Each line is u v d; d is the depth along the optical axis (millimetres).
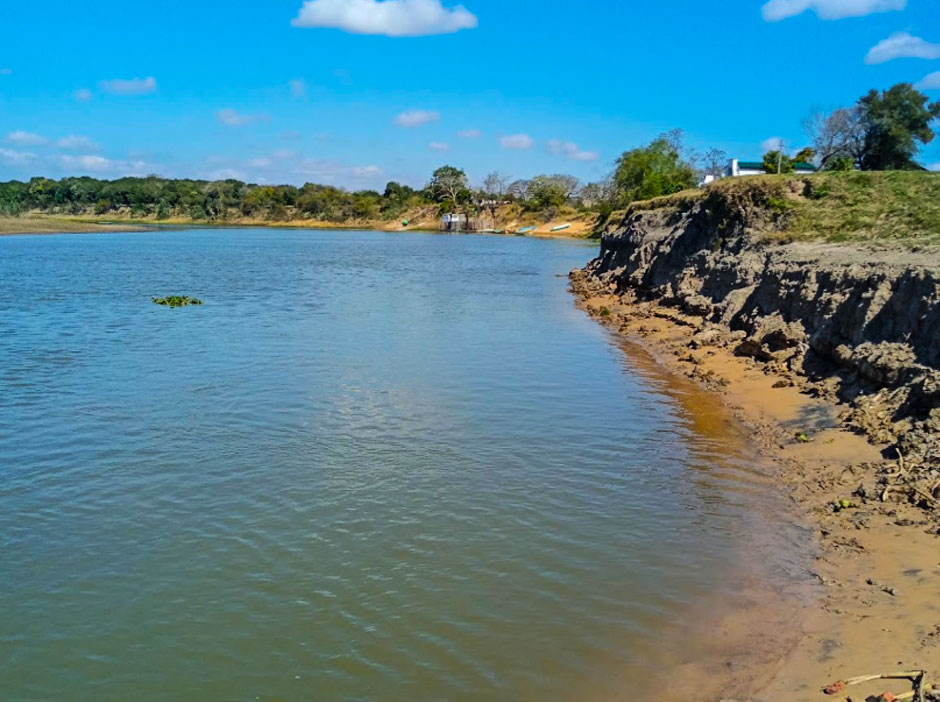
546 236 155625
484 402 21891
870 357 19375
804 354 23531
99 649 10453
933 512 13539
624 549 13102
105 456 17234
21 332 32594
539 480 16125
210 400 21641
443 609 11281
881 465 15812
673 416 20656
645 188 105188
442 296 48500
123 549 13055
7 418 19859
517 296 49156
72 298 45094
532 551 13008
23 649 10461
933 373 17172
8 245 102688
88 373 24797
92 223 177250
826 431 18203
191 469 16516
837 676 9539
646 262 45875
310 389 22922
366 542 13281
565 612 11219
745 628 10758
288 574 12234
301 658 10219
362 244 119812
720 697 9320
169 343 30141
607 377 25062
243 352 28328
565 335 33312
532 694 9516
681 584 11977
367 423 19766
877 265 22938
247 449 17734
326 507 14656
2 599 11602
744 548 13109
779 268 27922
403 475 16297
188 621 11031
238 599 11547
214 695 9570
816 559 12602
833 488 15242
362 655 10266
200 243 115312
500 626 10883
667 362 27391
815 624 10750
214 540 13352
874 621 10656
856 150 70375
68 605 11453
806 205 35250
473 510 14586
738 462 17203
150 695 9578
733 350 26859
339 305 42938
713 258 36094
